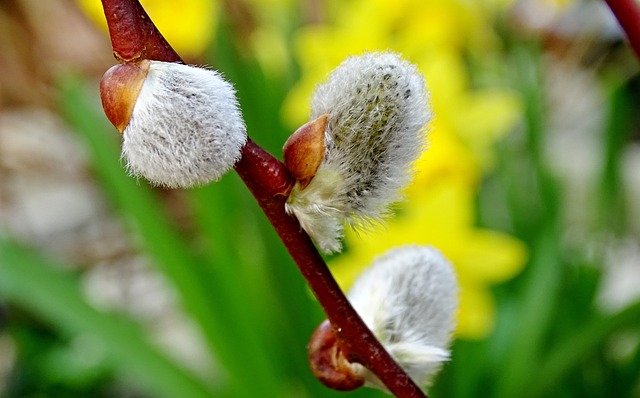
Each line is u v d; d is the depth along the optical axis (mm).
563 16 718
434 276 285
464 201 474
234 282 525
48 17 824
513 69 618
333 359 279
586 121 950
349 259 473
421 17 556
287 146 264
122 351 543
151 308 869
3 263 558
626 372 566
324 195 265
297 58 592
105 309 558
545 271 531
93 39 840
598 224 688
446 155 498
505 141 618
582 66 822
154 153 249
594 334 475
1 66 850
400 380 275
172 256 547
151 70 250
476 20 588
